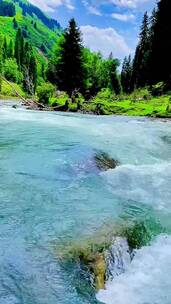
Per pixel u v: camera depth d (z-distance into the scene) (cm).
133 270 729
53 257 682
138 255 779
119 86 10075
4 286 602
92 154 1407
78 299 608
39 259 674
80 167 1260
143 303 631
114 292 654
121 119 3316
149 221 919
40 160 1284
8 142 1546
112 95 6819
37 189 1016
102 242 745
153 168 1441
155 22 8938
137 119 3416
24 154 1352
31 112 3366
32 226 789
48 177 1129
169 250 824
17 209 868
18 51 13138
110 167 1369
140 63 9306
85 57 6769
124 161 1509
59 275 646
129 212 955
